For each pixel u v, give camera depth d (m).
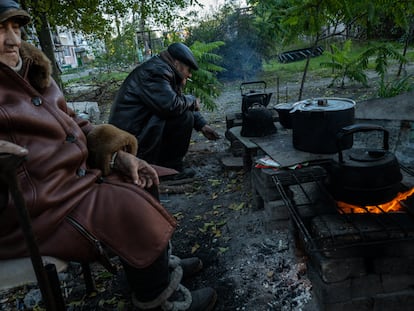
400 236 1.48
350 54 9.78
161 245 1.33
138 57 12.45
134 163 1.48
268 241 2.18
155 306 1.49
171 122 3.27
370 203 1.56
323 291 1.56
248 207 2.70
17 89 1.21
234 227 2.46
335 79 7.76
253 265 2.02
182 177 3.50
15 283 1.16
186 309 1.58
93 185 1.36
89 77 13.04
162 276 1.48
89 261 1.29
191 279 2.02
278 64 12.27
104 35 7.18
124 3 6.91
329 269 1.52
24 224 1.01
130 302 1.87
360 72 6.77
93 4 6.21
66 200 1.25
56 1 5.89
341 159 1.63
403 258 1.51
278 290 1.81
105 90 9.87
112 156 1.49
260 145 2.58
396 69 8.26
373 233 1.49
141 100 3.17
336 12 3.55
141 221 1.30
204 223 2.62
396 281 1.55
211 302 1.71
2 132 1.16
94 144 1.49
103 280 2.08
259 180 2.40
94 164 1.49
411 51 10.62
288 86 8.23
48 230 1.19
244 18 10.02
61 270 1.22
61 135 1.28
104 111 7.43
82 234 1.23
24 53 1.27
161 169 1.62
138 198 1.33
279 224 2.24
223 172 3.54
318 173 2.11
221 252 2.21
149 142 3.22
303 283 1.81
